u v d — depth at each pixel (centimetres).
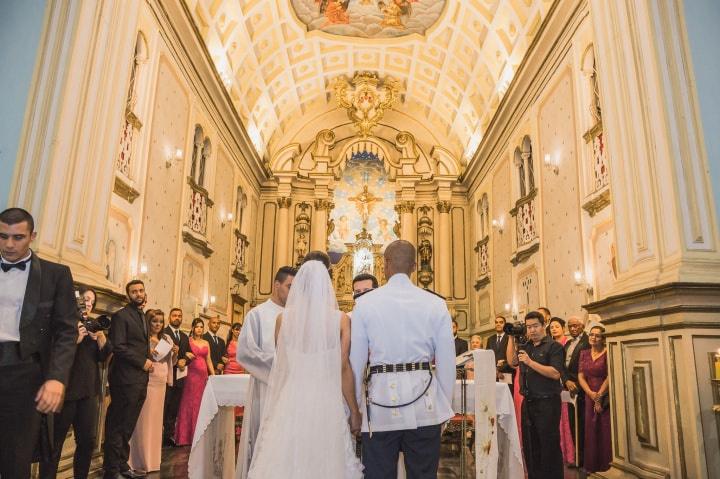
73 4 541
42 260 323
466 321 1748
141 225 855
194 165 1169
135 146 836
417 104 1905
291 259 1812
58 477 514
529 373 466
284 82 1681
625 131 529
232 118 1359
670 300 433
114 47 624
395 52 1662
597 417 574
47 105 511
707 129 475
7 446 294
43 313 312
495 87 1406
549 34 987
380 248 1845
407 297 303
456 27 1430
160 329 635
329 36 1577
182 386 818
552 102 1005
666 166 469
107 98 607
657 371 454
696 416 407
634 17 521
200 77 1131
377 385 290
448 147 1912
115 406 502
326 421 288
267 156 1853
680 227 448
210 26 1172
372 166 1952
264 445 290
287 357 304
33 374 306
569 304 909
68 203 525
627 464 495
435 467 287
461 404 409
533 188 1102
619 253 532
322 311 310
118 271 781
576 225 883
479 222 1669
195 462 398
